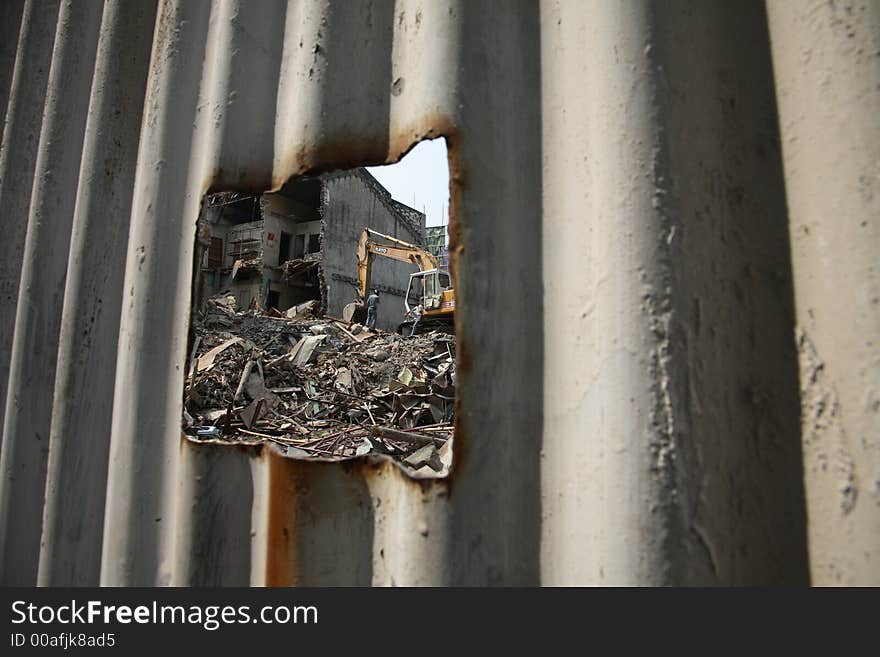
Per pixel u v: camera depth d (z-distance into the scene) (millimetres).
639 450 622
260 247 22984
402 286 24641
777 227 634
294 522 883
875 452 538
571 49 793
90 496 1113
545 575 736
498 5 856
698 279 641
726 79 686
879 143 557
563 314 753
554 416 752
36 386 1210
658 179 648
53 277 1231
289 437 6109
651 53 672
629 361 638
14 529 1175
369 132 907
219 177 1001
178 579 954
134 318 1067
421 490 773
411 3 911
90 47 1270
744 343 631
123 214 1162
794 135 631
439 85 820
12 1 1525
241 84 1020
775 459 606
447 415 7289
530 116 825
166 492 1012
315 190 23719
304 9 973
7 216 1362
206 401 7066
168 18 1128
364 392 8273
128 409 1053
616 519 633
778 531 599
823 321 588
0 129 1472
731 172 666
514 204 811
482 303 777
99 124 1170
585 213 734
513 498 762
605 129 691
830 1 602
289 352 10156
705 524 608
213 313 11992
